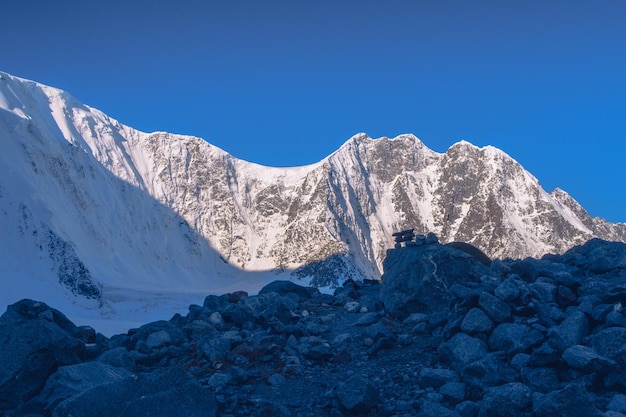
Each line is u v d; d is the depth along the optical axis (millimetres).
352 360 14758
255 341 15508
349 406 12109
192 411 11648
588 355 11969
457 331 14391
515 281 14602
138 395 11609
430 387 13016
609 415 10508
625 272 16234
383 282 18312
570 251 19547
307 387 13562
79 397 11367
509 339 13398
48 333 13516
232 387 13477
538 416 10797
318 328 16594
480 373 12648
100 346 16609
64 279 177125
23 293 159375
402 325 16438
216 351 14922
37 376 13125
